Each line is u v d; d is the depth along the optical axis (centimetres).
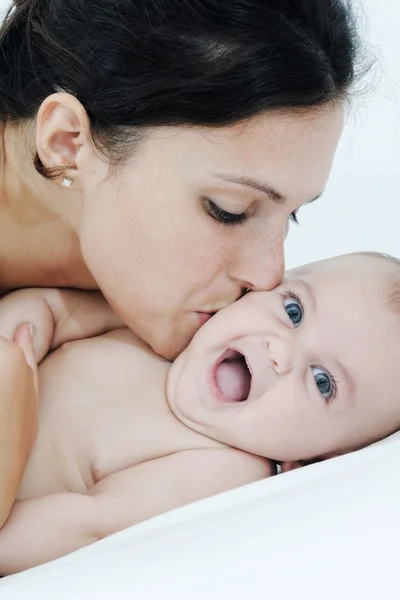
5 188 133
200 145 114
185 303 130
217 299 132
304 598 72
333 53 117
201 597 74
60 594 79
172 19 115
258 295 137
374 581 72
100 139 120
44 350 144
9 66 130
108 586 78
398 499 82
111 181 121
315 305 139
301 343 135
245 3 113
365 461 98
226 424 133
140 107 115
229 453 133
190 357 136
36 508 117
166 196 118
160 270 125
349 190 226
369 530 78
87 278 147
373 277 142
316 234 210
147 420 134
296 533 79
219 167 115
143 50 115
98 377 139
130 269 127
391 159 247
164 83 113
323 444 136
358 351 136
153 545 85
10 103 129
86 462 131
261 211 122
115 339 146
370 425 137
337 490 87
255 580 74
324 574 73
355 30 125
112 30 118
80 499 120
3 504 106
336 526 79
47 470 131
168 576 77
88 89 120
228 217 121
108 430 133
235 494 100
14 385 105
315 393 134
